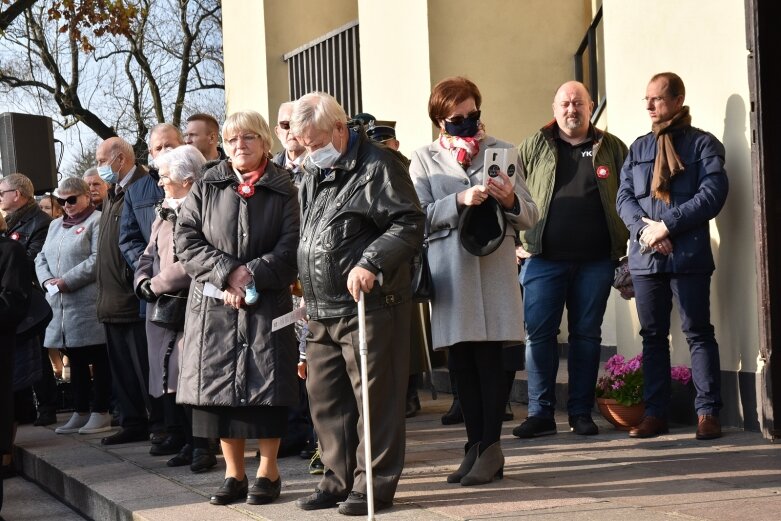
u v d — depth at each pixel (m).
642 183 6.04
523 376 8.17
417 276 4.93
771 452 5.31
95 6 19.14
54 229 8.55
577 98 6.21
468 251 4.78
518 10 9.52
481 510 4.35
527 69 9.53
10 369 5.80
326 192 4.56
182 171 5.94
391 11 9.98
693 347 5.89
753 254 5.96
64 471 6.40
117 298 7.16
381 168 4.49
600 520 4.04
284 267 4.87
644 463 5.20
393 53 9.97
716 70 6.26
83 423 8.34
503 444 6.07
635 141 6.16
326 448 4.71
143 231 6.84
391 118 10.09
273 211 4.96
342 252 4.50
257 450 6.51
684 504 4.23
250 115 5.00
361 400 4.52
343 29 11.43
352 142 4.56
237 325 4.84
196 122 6.84
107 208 7.35
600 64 9.61
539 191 6.32
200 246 4.91
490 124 9.43
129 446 7.21
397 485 4.74
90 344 8.07
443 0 9.30
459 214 4.85
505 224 4.86
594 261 6.30
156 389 6.08
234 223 4.93
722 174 5.84
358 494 4.49
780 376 5.66
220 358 4.82
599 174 6.27
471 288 4.87
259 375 4.81
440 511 4.39
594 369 6.31
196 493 5.30
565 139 6.34
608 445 5.80
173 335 5.95
